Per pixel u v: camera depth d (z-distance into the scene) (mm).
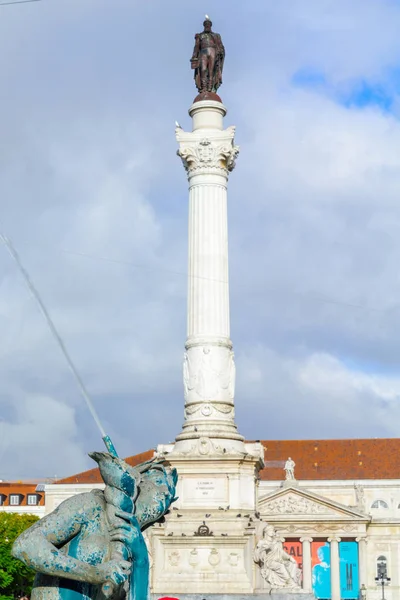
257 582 35188
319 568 96688
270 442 108000
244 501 36656
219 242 39562
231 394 38562
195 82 41656
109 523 7480
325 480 102125
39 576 7477
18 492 104562
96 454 7543
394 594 97500
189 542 35531
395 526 99250
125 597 7395
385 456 104938
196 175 40094
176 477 8250
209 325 38812
